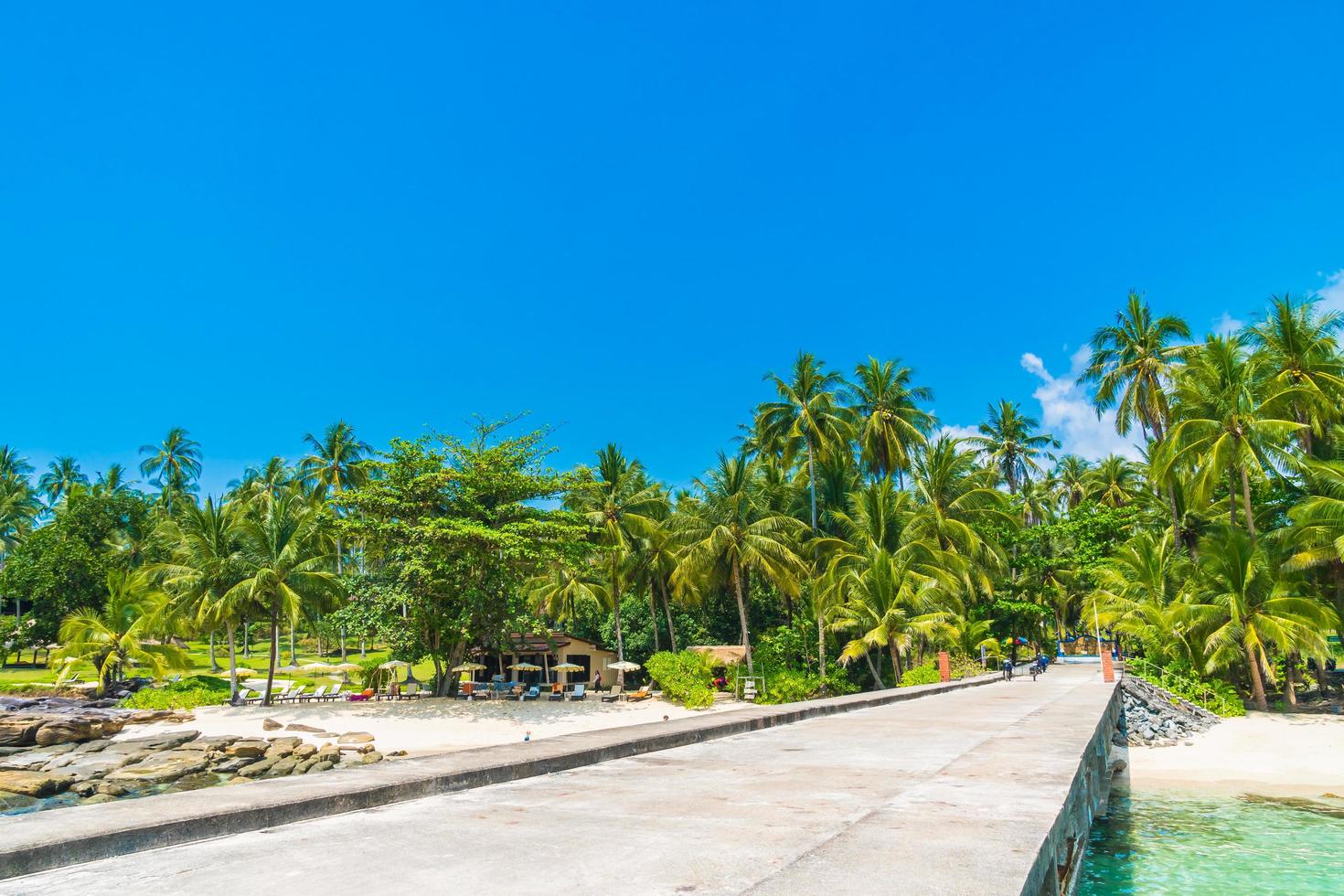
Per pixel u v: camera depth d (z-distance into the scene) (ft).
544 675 174.91
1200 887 41.11
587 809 19.13
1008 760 28.30
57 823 14.93
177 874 13.14
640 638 178.70
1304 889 40.65
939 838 15.20
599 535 151.12
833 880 12.28
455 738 98.78
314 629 195.42
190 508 141.49
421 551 112.68
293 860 14.10
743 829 16.60
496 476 120.26
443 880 12.82
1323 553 103.96
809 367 164.14
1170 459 115.55
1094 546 161.68
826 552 153.99
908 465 164.25
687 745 34.06
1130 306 148.87
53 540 174.50
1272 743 88.12
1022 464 209.26
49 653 165.78
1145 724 94.94
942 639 135.85
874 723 45.62
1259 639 108.68
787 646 155.53
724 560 151.23
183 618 141.49
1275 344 117.08
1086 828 36.81
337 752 87.92
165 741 94.58
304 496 207.00
